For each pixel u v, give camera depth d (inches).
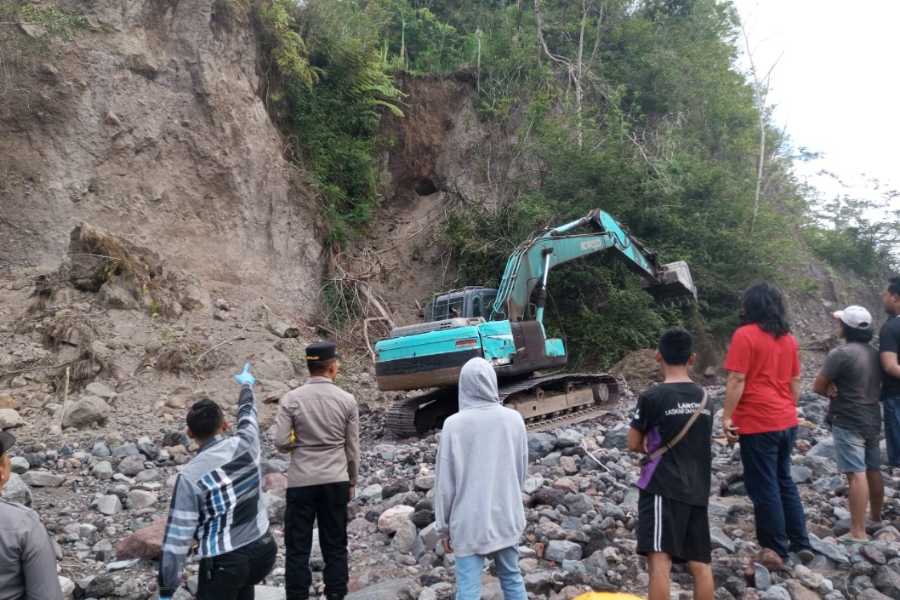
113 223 614.5
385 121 864.9
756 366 208.2
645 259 623.5
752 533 241.0
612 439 373.1
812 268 1049.5
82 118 616.1
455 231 788.0
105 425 431.5
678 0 1116.5
